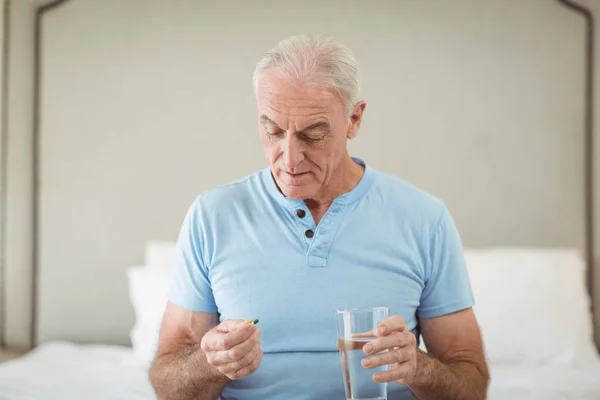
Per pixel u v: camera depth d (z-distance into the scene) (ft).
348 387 4.42
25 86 11.43
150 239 11.25
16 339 11.48
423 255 5.72
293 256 5.56
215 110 11.15
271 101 5.08
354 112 5.57
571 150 10.72
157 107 11.23
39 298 11.43
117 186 11.30
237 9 11.10
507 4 10.73
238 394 5.62
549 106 10.72
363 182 5.74
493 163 10.77
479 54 10.76
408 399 5.61
